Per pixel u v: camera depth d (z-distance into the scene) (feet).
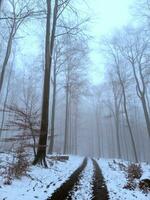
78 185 28.09
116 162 71.77
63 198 21.27
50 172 36.63
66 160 65.36
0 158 36.76
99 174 41.73
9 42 70.33
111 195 24.22
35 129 38.50
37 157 40.47
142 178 30.96
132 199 23.50
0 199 18.88
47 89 45.09
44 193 22.62
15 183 25.45
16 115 37.40
